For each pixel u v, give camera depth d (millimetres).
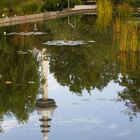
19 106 21500
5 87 24250
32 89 23766
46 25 50438
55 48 35406
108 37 39531
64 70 28781
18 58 31625
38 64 29891
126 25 32594
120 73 26797
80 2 74125
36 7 59188
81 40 38688
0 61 30750
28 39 40031
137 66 28359
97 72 27328
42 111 20641
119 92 23109
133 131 18016
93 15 60938
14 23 51844
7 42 38344
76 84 25109
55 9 63375
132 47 31812
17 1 57656
